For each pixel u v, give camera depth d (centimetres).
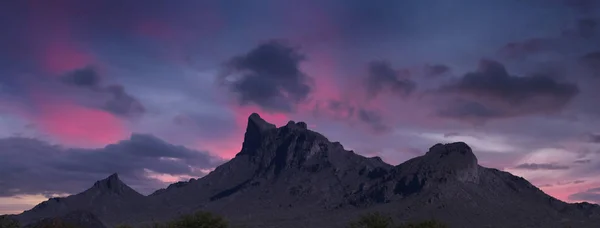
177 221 15950
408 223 16488
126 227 19775
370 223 17038
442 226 16175
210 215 15825
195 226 15375
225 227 15725
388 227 17212
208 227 15412
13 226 14000
